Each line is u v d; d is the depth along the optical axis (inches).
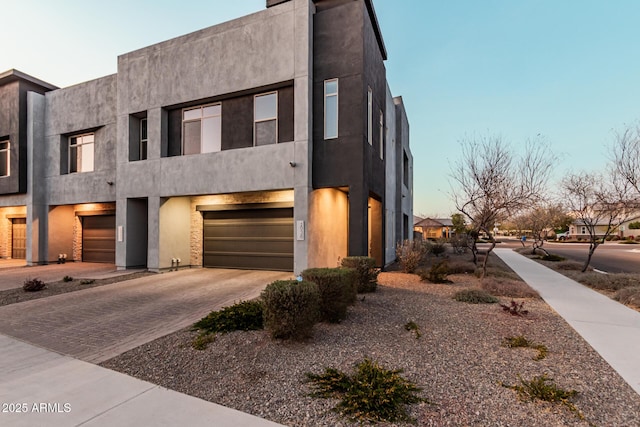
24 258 658.8
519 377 127.6
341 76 374.0
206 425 101.8
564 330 193.6
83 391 126.1
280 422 103.5
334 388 123.3
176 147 454.3
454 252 876.6
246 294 307.0
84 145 553.0
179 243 472.1
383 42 481.4
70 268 509.0
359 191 362.3
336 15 378.9
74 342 185.2
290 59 377.4
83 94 540.1
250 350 162.9
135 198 475.5
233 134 419.8
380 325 201.5
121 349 172.9
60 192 557.0
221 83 410.6
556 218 756.0
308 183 367.6
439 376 133.8
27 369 148.6
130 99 468.1
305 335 175.6
